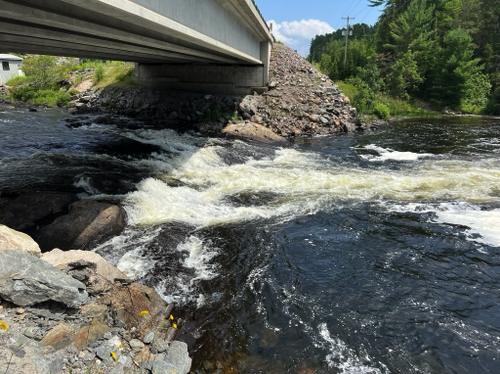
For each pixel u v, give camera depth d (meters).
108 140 17.98
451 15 45.59
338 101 27.53
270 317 6.43
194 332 5.94
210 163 15.25
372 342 5.95
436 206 11.48
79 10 8.31
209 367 5.24
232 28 17.30
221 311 6.51
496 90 38.06
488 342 6.03
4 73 36.72
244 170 14.71
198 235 9.21
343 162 16.58
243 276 7.62
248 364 5.37
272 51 32.84
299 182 13.45
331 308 6.74
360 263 8.30
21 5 7.23
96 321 5.01
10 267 4.99
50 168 12.79
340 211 11.05
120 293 5.80
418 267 8.20
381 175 14.51
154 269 7.49
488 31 45.91
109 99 29.09
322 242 9.20
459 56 38.28
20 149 15.30
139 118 25.17
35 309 4.77
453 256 8.68
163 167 14.11
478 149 19.62
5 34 11.38
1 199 9.64
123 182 11.75
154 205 10.28
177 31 10.07
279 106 25.03
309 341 5.90
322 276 7.76
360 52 41.41
